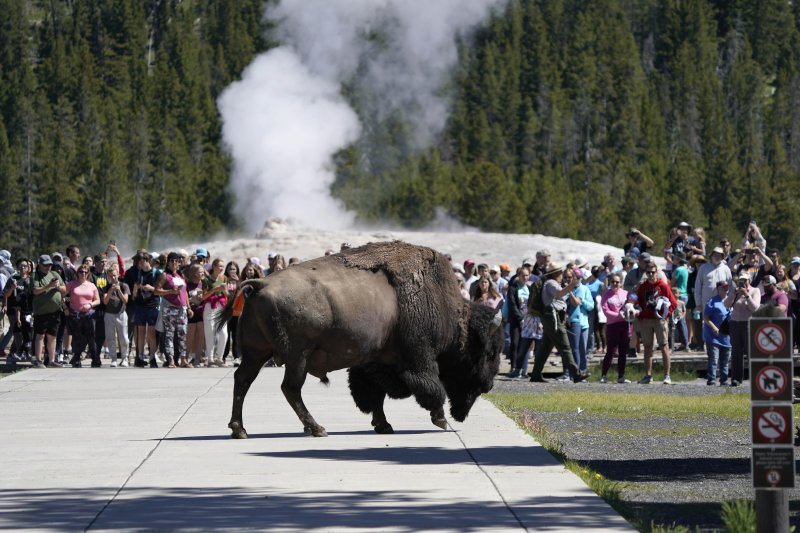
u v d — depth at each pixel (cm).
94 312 5944
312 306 2995
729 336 5362
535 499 2188
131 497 2233
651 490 2406
